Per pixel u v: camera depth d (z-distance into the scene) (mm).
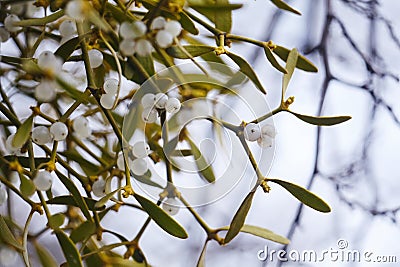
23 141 897
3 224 938
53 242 1263
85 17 876
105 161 1042
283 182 909
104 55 972
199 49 919
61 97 1032
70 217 1066
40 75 880
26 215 1263
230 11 954
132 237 1299
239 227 910
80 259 925
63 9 903
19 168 935
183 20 935
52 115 1034
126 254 975
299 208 1300
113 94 907
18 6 966
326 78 1275
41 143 926
